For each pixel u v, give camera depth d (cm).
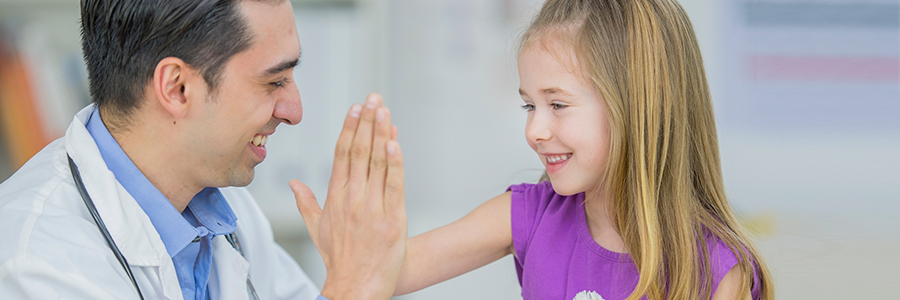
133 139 166
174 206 173
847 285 221
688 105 171
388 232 157
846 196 223
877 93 222
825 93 222
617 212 168
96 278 157
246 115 165
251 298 179
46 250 156
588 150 165
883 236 222
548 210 173
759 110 223
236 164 170
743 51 221
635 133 165
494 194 237
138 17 160
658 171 168
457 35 232
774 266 217
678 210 168
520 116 234
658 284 167
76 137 164
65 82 212
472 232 173
